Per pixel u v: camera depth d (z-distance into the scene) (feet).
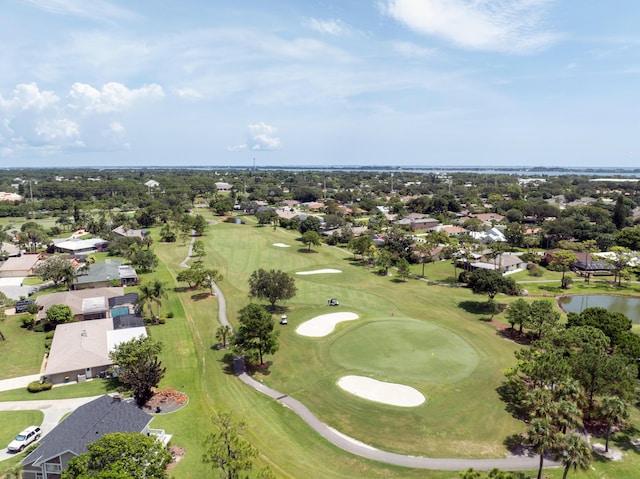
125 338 219.61
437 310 291.99
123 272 354.74
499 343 235.20
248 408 171.01
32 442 146.20
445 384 189.26
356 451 144.97
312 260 439.22
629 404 156.56
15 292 322.34
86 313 263.49
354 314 280.10
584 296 339.36
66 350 205.67
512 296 329.72
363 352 222.48
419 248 427.33
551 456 142.20
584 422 163.53
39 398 177.17
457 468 136.26
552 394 150.92
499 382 191.31
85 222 592.19
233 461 114.62
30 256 412.77
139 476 102.73
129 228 529.04
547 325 221.87
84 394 180.75
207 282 317.63
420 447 147.02
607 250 467.52
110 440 107.76
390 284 359.25
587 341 195.21
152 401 173.58
